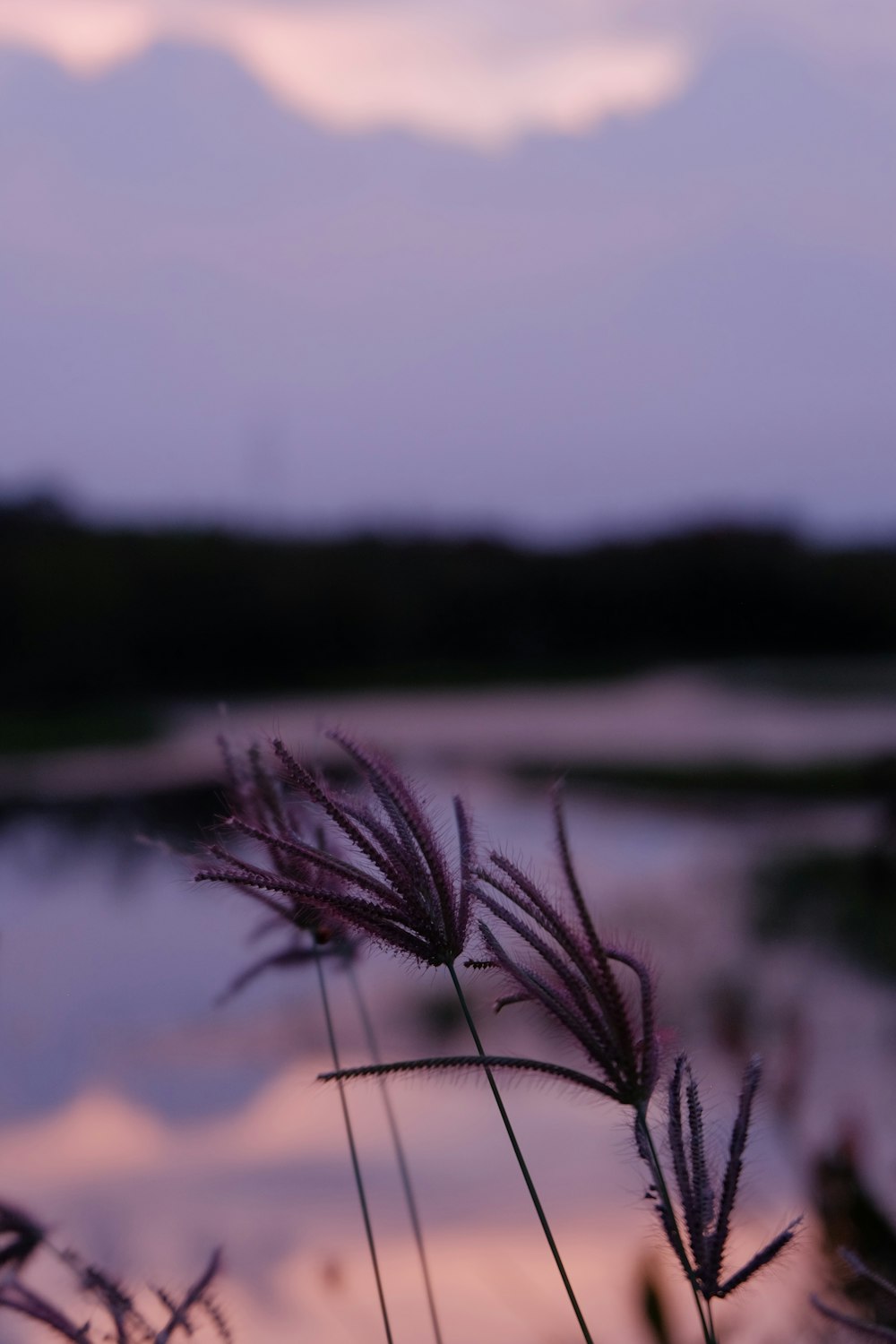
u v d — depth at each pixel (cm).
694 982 732
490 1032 654
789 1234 153
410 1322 356
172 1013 727
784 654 3903
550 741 1991
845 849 1106
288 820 208
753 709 2484
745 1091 159
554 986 153
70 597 3184
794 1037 429
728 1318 264
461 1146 534
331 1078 149
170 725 2408
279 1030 704
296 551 3903
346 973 269
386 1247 422
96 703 2961
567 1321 339
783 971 747
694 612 3912
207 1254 406
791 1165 343
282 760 166
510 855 171
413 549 4059
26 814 1454
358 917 162
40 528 3916
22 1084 628
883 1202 286
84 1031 703
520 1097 595
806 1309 255
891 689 2772
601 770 1658
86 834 1320
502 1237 426
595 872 1087
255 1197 473
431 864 163
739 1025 554
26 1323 216
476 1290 377
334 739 175
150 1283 205
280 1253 412
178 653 3381
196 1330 206
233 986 249
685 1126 170
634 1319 288
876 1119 445
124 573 3388
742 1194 332
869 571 3934
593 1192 467
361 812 167
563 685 3209
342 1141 551
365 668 3628
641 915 923
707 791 1485
